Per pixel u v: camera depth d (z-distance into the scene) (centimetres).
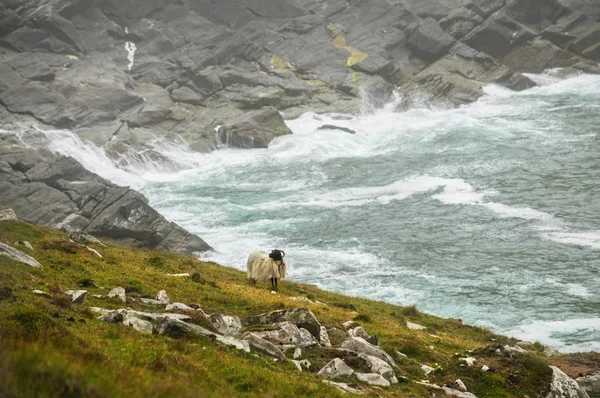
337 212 9894
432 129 13712
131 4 17638
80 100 13812
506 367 2856
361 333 3378
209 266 5762
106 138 12669
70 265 3597
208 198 10994
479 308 6438
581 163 10919
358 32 17875
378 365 2608
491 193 10050
